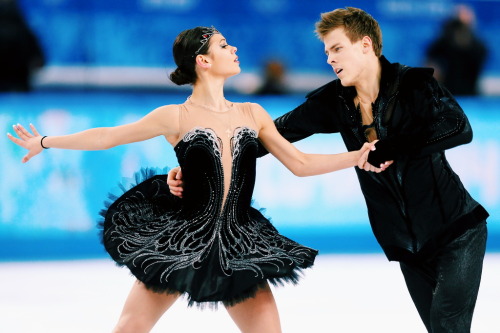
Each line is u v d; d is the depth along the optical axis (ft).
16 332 48.55
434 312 37.45
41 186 73.77
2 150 73.05
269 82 87.66
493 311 55.01
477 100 77.82
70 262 73.77
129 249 35.27
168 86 85.81
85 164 73.97
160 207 37.65
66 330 49.03
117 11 86.94
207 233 35.22
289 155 37.63
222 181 35.60
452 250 36.99
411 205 37.09
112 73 86.53
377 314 54.29
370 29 36.52
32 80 84.12
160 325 52.06
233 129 36.17
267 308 35.09
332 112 38.40
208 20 88.99
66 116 74.08
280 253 35.73
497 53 89.71
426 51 90.27
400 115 36.35
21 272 69.26
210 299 33.55
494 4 89.81
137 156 74.02
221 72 36.35
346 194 76.95
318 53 89.56
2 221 73.82
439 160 36.94
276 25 89.40
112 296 59.52
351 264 73.41
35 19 85.61
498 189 77.87
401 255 38.19
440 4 90.74
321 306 57.00
